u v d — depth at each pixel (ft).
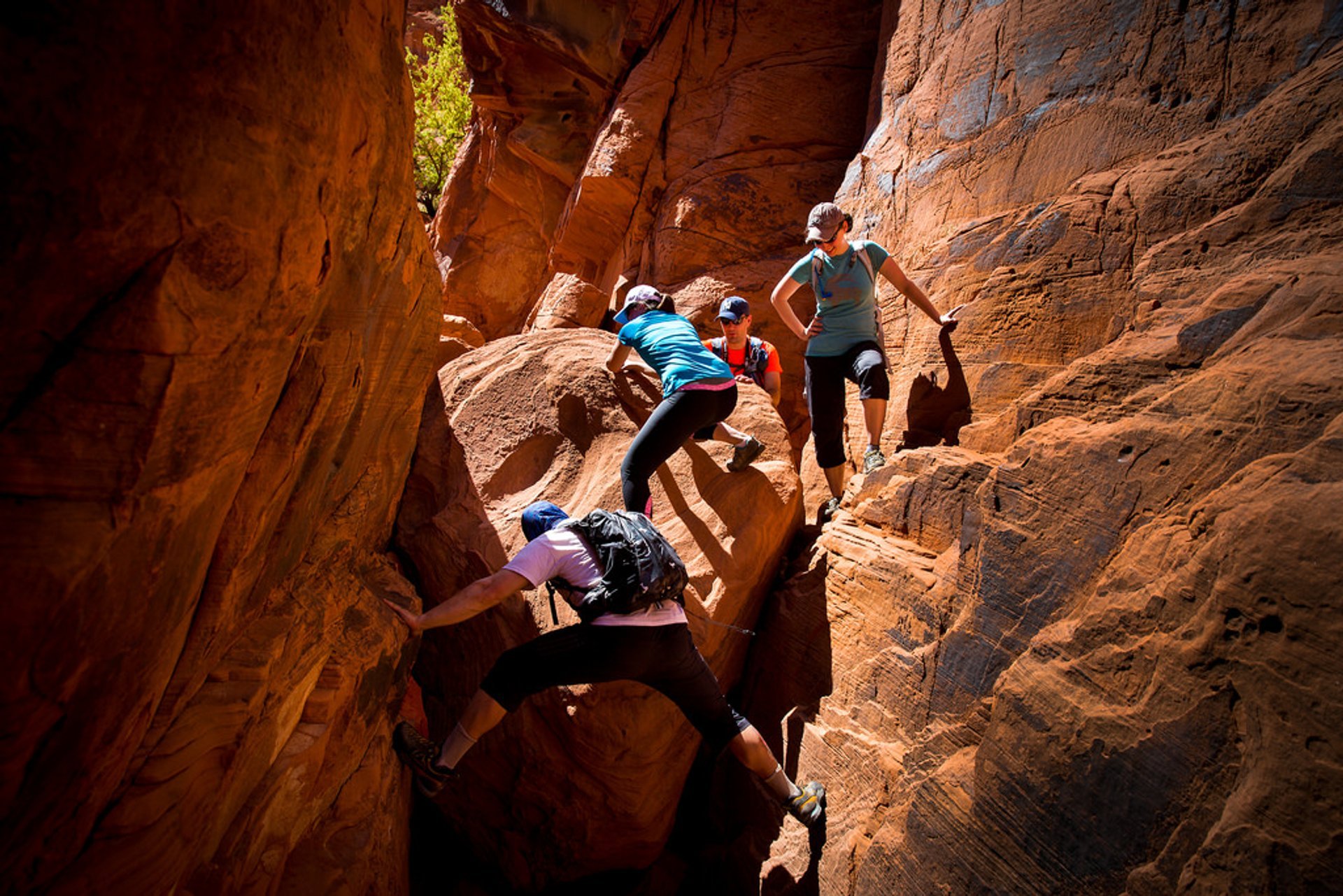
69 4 3.44
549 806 11.04
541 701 10.63
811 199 22.89
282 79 4.70
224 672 6.93
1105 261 10.59
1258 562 6.30
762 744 9.70
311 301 5.81
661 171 25.41
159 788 5.68
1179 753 6.56
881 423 12.50
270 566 7.72
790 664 12.07
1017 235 11.82
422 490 12.94
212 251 4.25
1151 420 8.01
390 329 9.14
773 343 21.48
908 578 10.17
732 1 25.11
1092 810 7.05
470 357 14.01
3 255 3.44
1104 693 7.23
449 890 12.07
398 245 8.34
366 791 9.29
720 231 23.18
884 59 19.66
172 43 3.85
